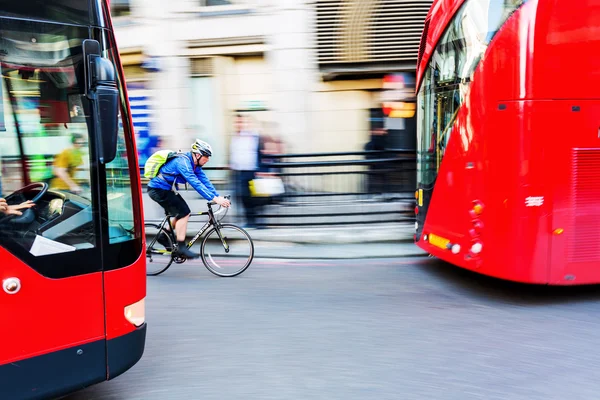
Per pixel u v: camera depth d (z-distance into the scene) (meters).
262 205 8.87
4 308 2.77
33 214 2.93
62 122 3.04
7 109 2.92
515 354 4.23
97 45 3.07
